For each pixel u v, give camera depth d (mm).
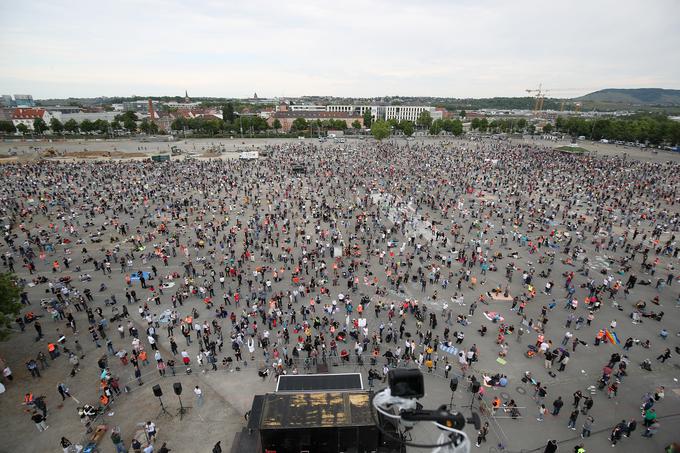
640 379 29609
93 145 149000
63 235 56500
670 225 62312
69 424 25266
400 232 59375
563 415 26250
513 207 71688
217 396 27562
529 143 172375
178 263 48469
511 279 45219
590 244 55156
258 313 37250
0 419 25594
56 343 33062
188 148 145500
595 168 105438
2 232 56281
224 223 61406
